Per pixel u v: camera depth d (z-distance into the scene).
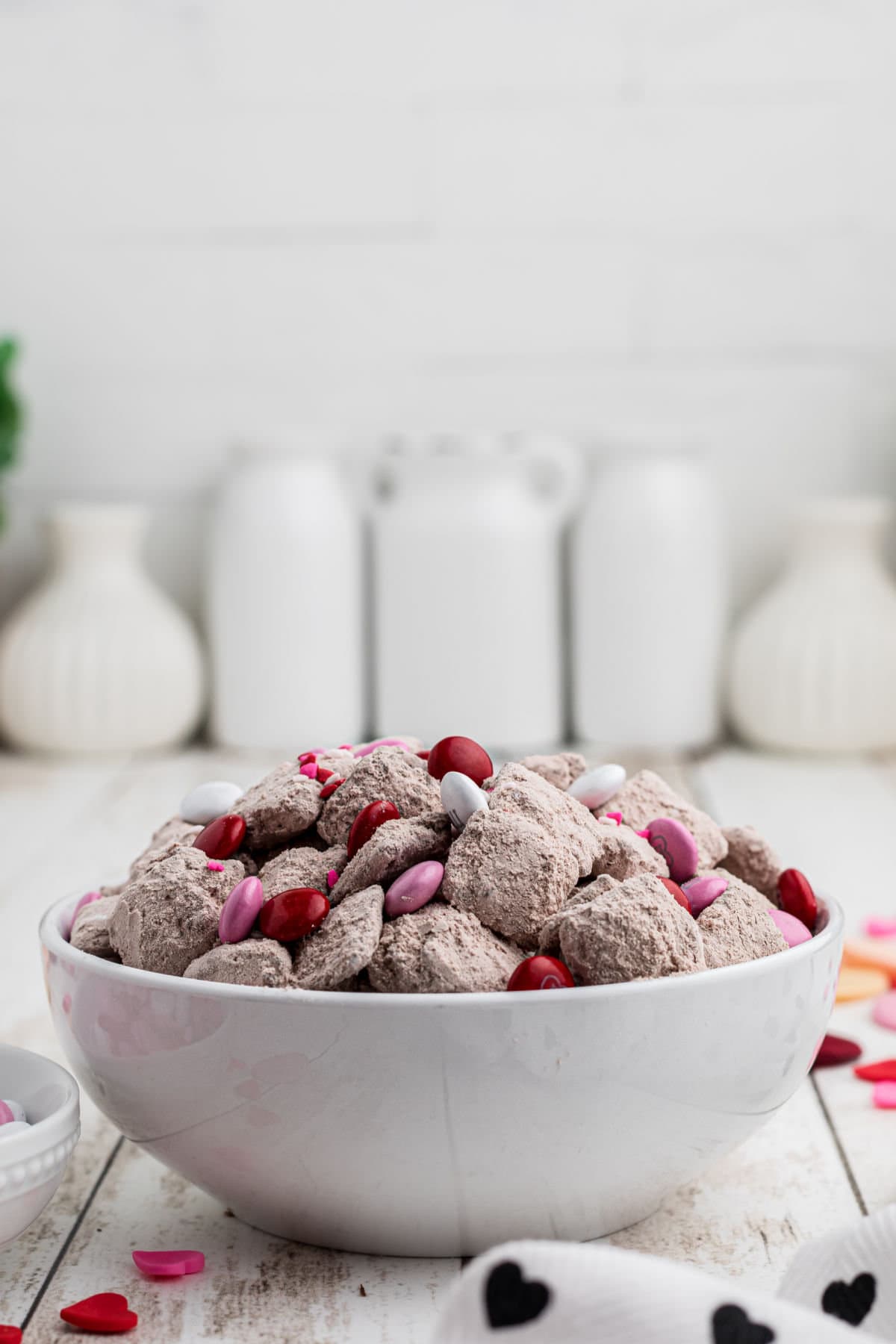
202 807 0.56
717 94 1.74
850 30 1.72
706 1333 0.36
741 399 1.78
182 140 1.77
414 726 1.63
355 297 1.79
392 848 0.48
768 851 0.58
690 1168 0.49
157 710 1.65
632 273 1.77
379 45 1.75
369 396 1.80
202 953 0.48
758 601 1.81
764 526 1.80
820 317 1.76
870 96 1.72
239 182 1.78
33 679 1.63
